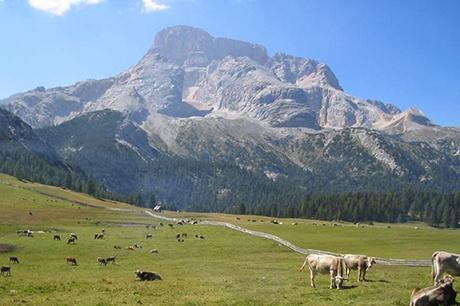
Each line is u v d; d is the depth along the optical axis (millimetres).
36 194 186000
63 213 150375
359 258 44438
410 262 68938
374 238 103750
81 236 101812
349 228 128500
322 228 128000
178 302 33469
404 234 111938
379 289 36688
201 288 40281
